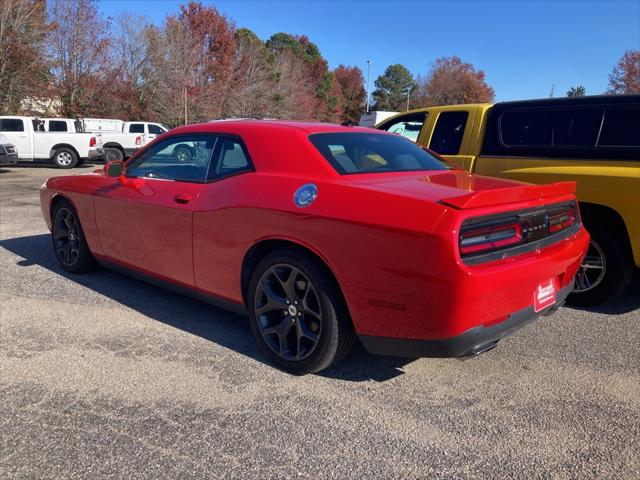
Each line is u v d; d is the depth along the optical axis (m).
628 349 3.77
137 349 3.67
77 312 4.35
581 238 3.48
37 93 28.06
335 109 75.44
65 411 2.89
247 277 3.53
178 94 38.03
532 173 4.75
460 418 2.86
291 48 71.38
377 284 2.79
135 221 4.29
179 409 2.91
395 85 92.38
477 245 2.67
